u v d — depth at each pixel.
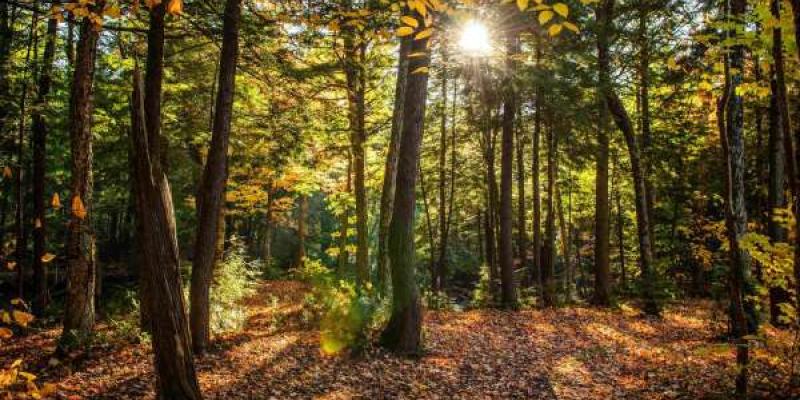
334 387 8.17
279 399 7.57
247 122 15.77
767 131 19.33
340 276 21.28
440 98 22.59
